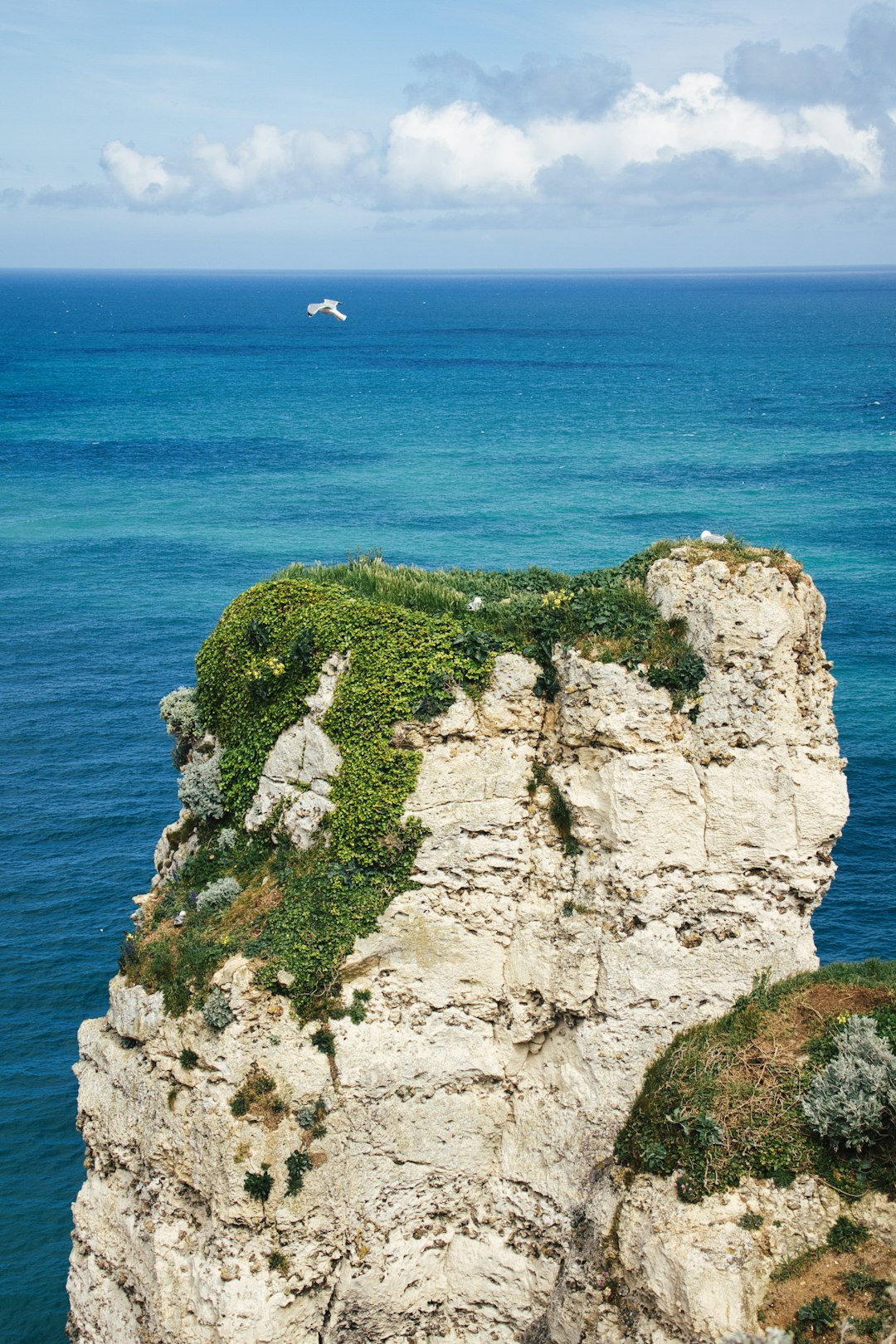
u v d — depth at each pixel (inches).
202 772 1216.2
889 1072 932.6
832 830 1055.6
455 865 1075.3
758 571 1040.2
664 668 1043.9
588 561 4035.4
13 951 1860.2
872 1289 866.1
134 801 2386.8
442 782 1077.8
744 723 1039.6
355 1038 1035.3
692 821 1044.5
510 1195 1068.5
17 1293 1315.2
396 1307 1056.2
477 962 1077.8
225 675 1237.1
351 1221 1034.1
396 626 1111.0
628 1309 951.6
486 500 5118.1
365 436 6978.4
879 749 2522.1
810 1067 983.0
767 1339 858.1
